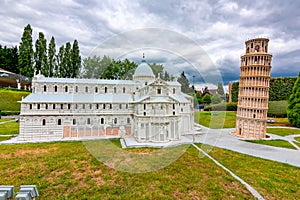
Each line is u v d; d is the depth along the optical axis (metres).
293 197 17.75
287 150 34.75
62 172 19.75
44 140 36.66
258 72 46.69
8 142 35.38
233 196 17.08
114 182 17.66
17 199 13.22
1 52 109.25
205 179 19.38
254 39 47.84
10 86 87.94
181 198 15.95
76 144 30.58
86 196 15.80
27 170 20.56
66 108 41.09
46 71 84.88
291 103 61.50
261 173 23.00
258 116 45.56
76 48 81.06
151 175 18.81
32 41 85.19
